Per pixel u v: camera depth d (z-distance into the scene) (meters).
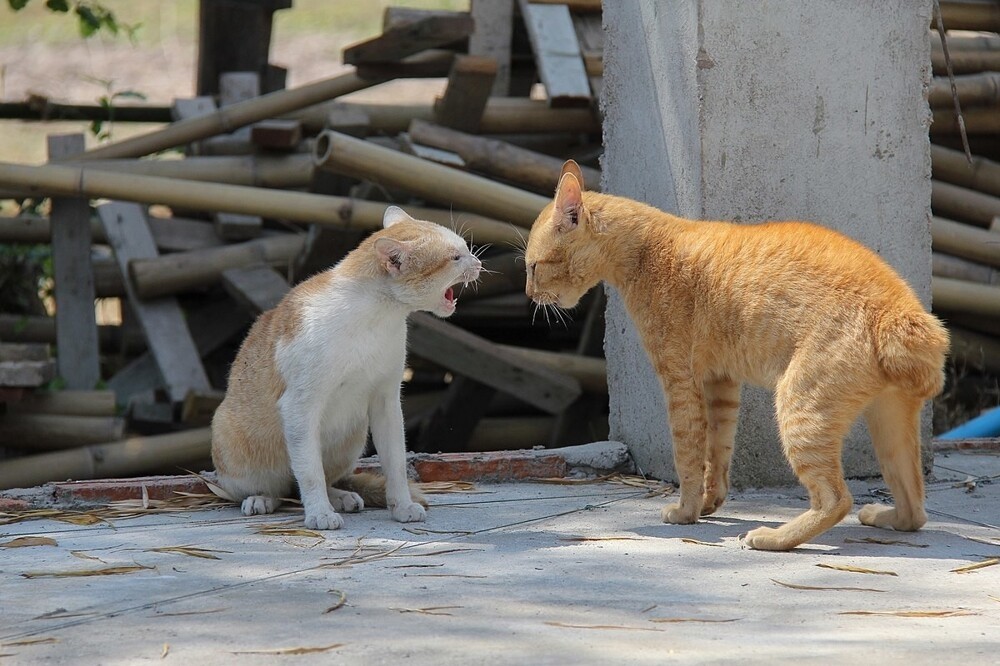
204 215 20.11
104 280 19.14
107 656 6.04
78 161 18.53
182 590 7.31
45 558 8.21
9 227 19.62
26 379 15.20
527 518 9.50
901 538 8.70
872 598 7.15
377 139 18.38
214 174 18.44
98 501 10.30
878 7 10.20
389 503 9.58
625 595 7.21
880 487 10.48
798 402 8.27
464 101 17.05
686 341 9.06
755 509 9.73
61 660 5.99
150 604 7.00
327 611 6.82
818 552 8.30
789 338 8.41
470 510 9.84
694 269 9.00
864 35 10.20
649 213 9.48
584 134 18.56
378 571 7.79
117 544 8.66
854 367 8.08
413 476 11.00
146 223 18.61
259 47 22.09
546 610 6.87
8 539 8.81
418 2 44.06
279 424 9.57
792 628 6.53
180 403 16.59
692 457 9.16
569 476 11.31
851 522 9.24
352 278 9.15
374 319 9.16
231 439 9.81
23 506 9.99
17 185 16.42
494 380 16.17
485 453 11.49
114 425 15.99
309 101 19.05
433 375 19.23
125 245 18.20
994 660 5.89
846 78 10.20
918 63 10.39
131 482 10.54
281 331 9.34
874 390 8.14
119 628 6.51
